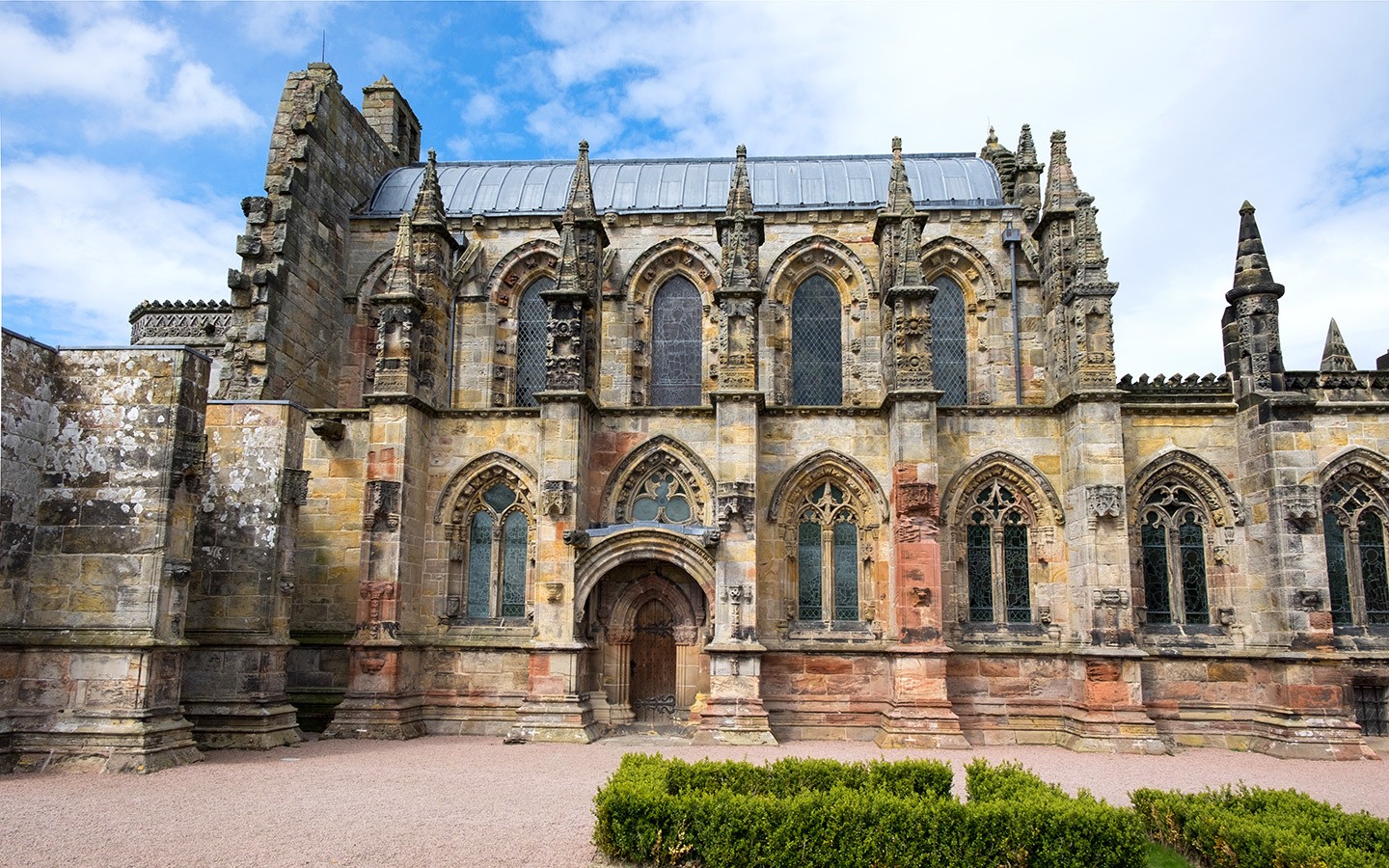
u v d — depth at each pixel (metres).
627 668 40.16
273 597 35.28
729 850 18.17
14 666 29.81
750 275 40.50
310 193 46.50
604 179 52.69
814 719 38.03
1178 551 40.06
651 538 38.62
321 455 42.00
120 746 28.98
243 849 19.61
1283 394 38.91
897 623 37.44
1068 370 40.47
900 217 41.94
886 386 41.34
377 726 36.88
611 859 18.97
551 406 39.19
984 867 17.92
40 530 31.00
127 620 30.42
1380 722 38.00
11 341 30.30
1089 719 36.47
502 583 40.91
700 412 40.62
